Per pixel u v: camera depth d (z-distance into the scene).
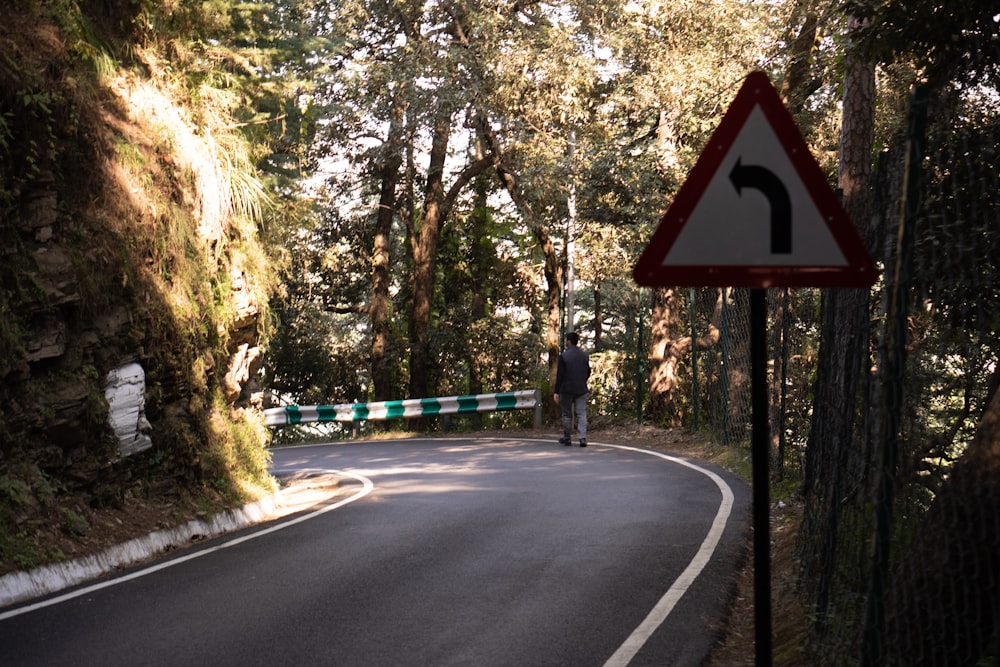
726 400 17.48
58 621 6.70
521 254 35.25
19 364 8.62
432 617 6.68
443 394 33.59
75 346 9.46
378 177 31.14
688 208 3.52
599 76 25.25
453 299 35.16
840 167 10.86
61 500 8.98
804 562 7.52
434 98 24.83
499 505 11.58
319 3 25.16
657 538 9.26
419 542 9.36
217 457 11.73
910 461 5.46
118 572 8.52
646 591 7.30
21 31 9.42
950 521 4.69
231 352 13.12
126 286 10.16
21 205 9.05
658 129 24.97
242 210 13.12
